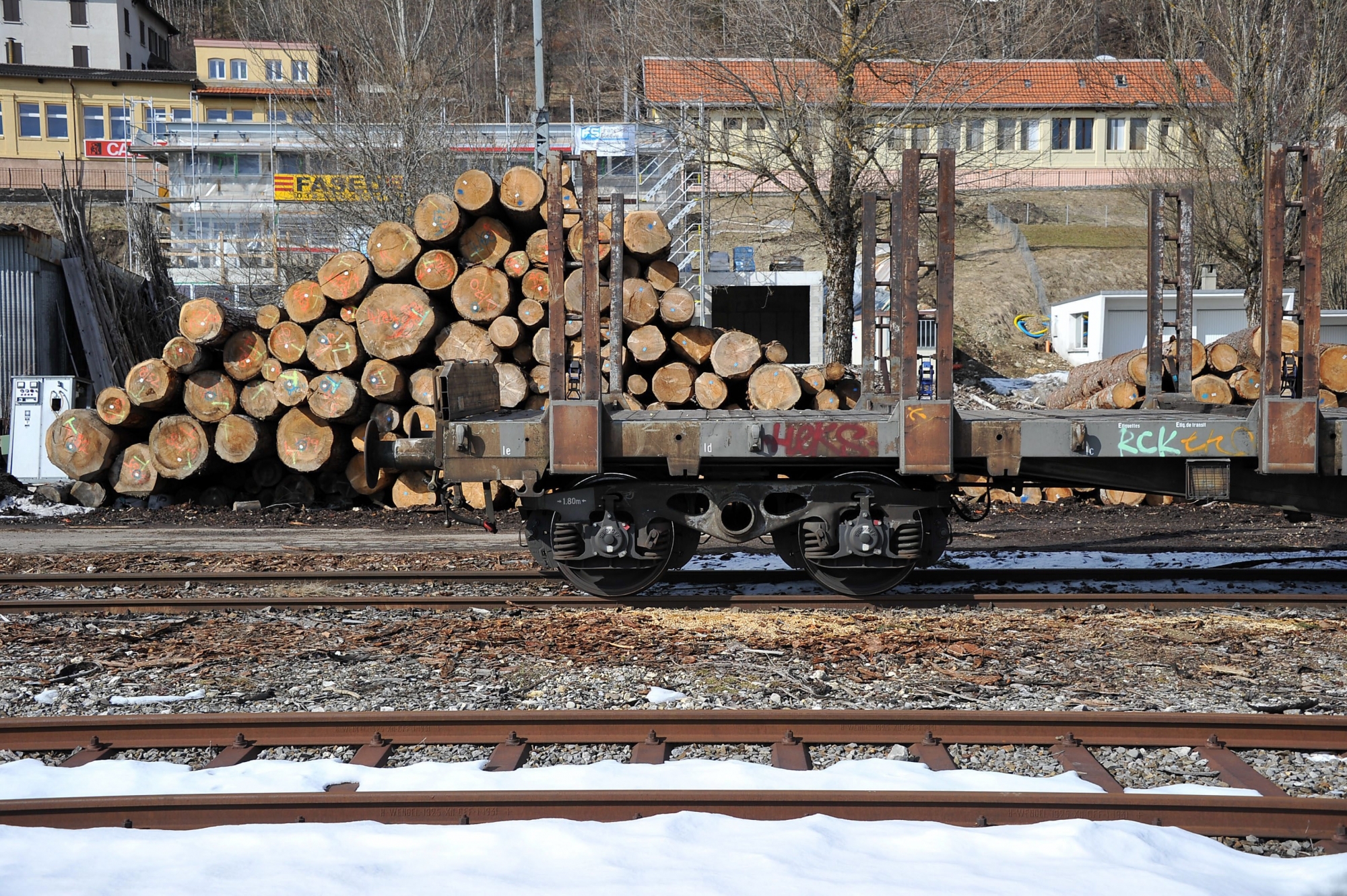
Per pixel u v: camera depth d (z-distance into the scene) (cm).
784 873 323
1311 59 1930
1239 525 1191
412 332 1276
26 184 4800
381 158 2261
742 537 724
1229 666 588
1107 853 341
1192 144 2250
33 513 1338
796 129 1767
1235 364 1327
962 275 3603
